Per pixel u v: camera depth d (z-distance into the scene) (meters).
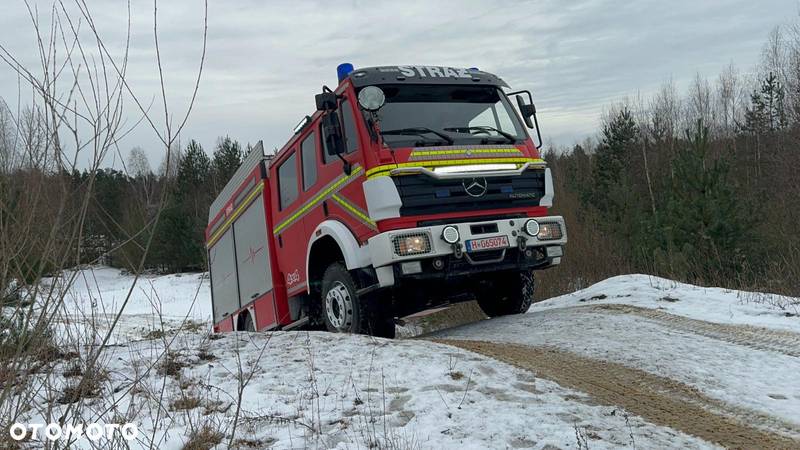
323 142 7.70
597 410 4.24
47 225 2.91
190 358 5.48
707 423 4.23
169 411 4.34
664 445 3.75
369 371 4.95
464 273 6.84
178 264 41.41
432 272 6.72
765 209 15.42
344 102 7.25
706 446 3.81
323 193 7.70
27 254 2.88
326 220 7.66
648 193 25.91
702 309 7.70
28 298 2.96
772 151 33.62
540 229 7.18
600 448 3.63
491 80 7.79
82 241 2.99
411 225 6.64
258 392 4.62
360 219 6.92
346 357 5.34
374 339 5.92
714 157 14.14
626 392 4.73
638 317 7.21
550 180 7.52
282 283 9.20
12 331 3.03
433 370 4.91
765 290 10.21
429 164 6.71
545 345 6.05
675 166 14.45
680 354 5.72
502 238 6.88
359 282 7.15
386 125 6.91
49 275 2.95
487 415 4.05
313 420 4.04
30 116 2.92
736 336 6.36
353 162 6.99
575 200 19.14
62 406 4.19
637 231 16.38
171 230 40.06
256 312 10.05
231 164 53.12
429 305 7.92
